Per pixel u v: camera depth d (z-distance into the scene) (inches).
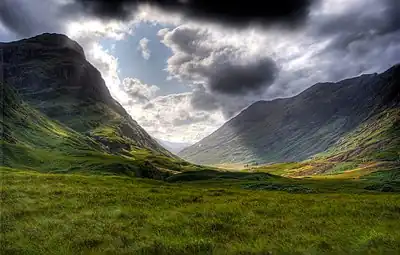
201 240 778.2
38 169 5014.8
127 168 5620.1
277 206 1288.1
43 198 1322.6
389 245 767.1
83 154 7529.5
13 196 1327.5
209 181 5772.6
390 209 1232.8
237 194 1839.3
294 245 775.1
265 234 872.9
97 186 1845.5
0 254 687.1
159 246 735.7
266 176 7062.0
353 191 4448.8
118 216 1031.0
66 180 2032.5
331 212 1177.4
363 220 1046.4
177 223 958.4
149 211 1123.9
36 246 739.4
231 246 756.6
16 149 5620.1
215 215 1077.8
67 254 695.7
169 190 1822.1
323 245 772.6
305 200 1529.3
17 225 911.0
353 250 740.0
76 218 990.4
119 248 730.2
